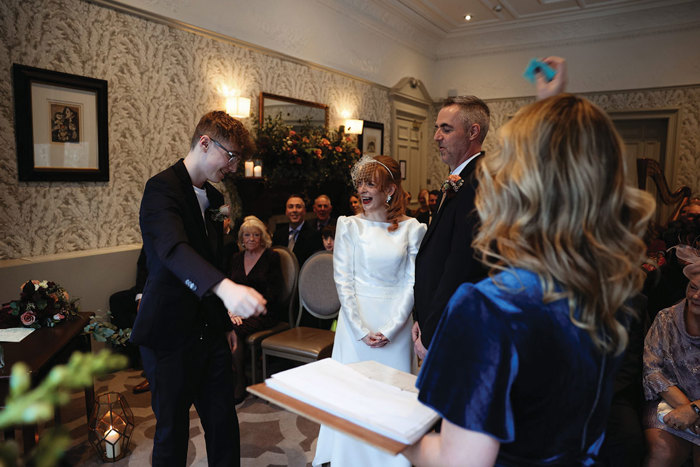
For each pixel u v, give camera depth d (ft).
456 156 6.23
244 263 11.41
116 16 12.05
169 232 5.19
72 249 11.73
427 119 27.68
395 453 2.40
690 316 6.01
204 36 14.34
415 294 6.20
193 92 14.21
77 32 11.28
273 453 8.09
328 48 19.56
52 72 10.78
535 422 2.39
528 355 2.26
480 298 2.35
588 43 23.52
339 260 7.53
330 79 19.84
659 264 9.14
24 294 7.79
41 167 10.87
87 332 7.89
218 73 14.92
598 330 2.36
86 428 8.73
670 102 22.13
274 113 17.01
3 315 7.74
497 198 2.47
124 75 12.37
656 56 22.17
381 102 23.39
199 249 5.96
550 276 2.30
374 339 7.06
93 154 11.87
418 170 27.48
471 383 2.25
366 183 7.50
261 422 9.18
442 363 2.34
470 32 25.50
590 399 2.45
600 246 2.25
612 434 5.38
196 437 8.63
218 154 5.94
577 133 2.30
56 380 1.36
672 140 22.27
